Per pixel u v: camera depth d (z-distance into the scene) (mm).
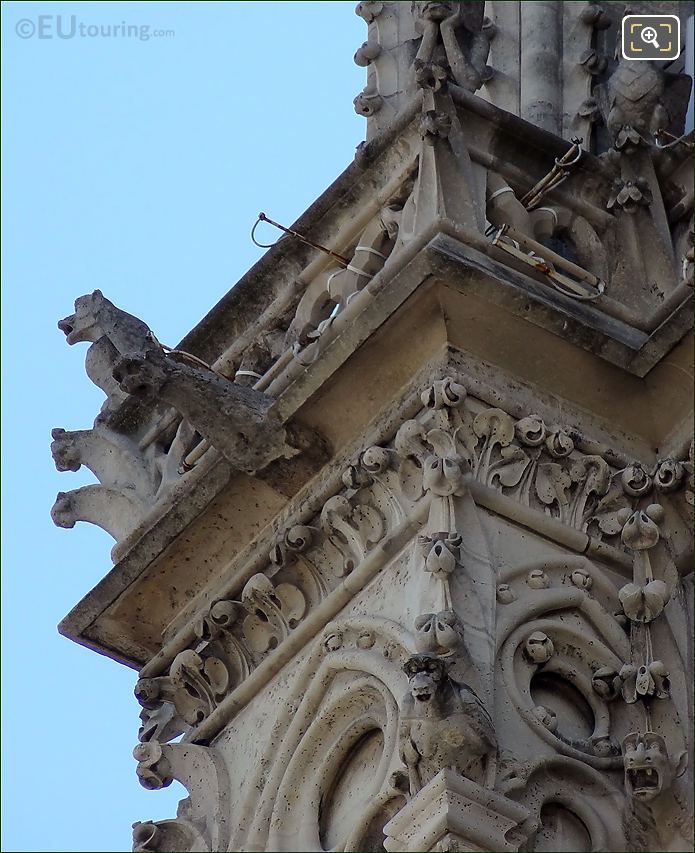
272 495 34500
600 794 31062
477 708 30406
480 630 31359
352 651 32656
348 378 33719
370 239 35031
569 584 32438
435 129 33938
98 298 38188
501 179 34469
